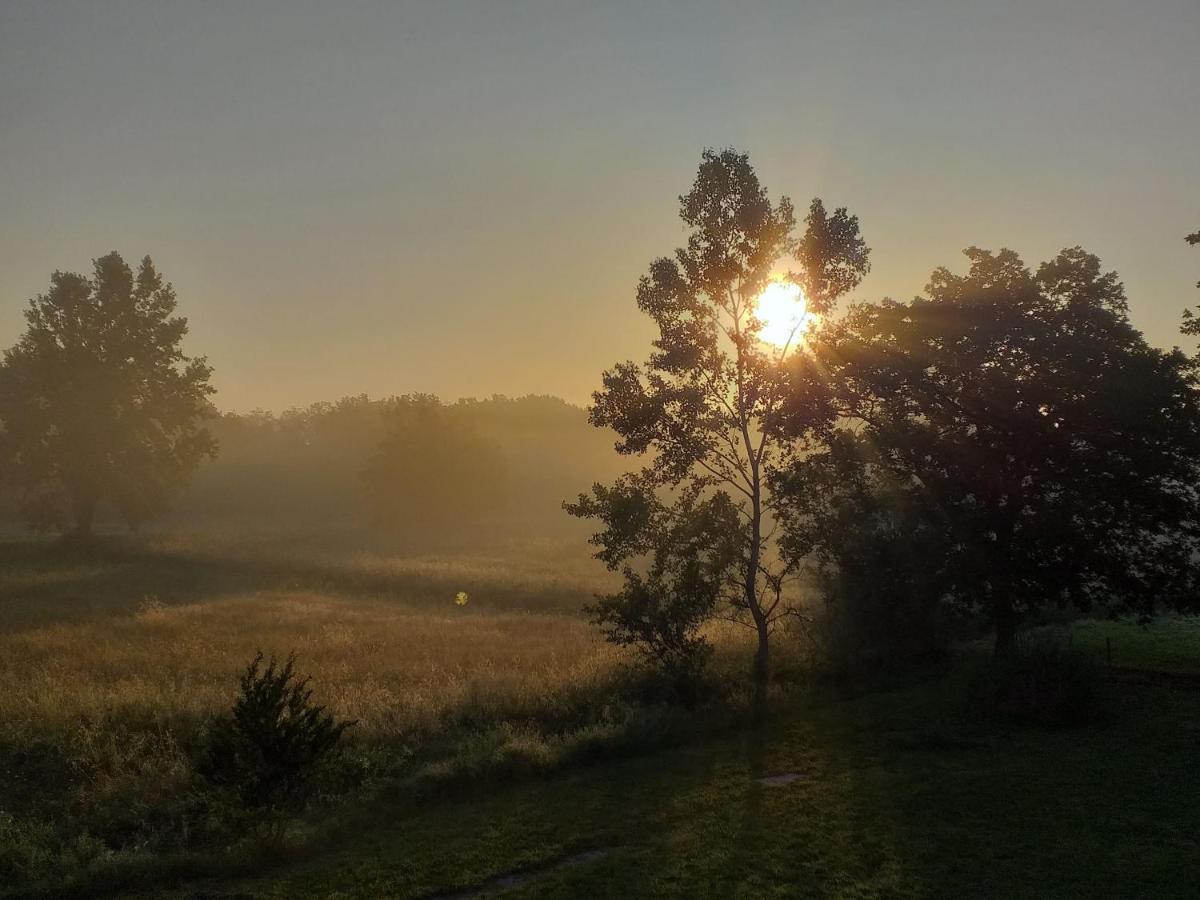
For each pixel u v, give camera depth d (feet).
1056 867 34.22
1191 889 31.94
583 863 35.68
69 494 237.25
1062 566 76.23
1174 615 106.11
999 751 52.21
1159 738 54.54
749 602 75.10
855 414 82.53
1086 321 78.48
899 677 76.13
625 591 73.31
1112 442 74.13
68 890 33.45
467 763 47.47
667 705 64.64
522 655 88.99
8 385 228.22
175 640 97.66
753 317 73.82
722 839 37.76
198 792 43.16
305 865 36.22
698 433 74.84
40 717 59.06
